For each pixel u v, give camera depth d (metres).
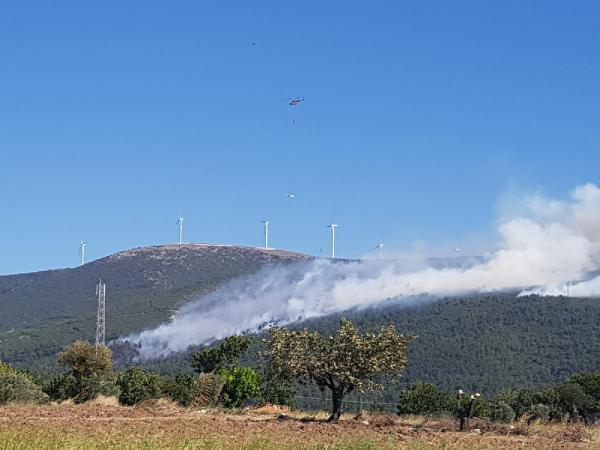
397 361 47.34
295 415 51.81
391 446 33.72
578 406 56.00
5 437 29.22
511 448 35.75
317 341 47.59
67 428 36.28
